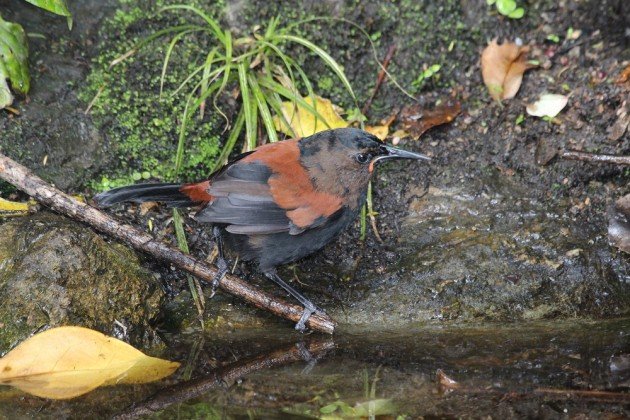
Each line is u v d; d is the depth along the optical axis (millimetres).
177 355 9805
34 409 8391
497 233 11336
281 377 9172
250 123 11719
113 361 9234
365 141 10367
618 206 11109
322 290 10906
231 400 8586
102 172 11594
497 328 10414
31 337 9062
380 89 12633
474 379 9070
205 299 10805
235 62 12125
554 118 12117
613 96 12039
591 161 11250
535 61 12539
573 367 9344
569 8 12656
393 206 11828
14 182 10492
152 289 10297
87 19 12297
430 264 11023
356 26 12531
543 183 11789
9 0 12117
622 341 10031
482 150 12133
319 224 10250
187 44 12250
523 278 10820
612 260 11016
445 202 11773
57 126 11523
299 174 10172
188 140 11852
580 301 10680
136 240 10492
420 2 12609
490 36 12672
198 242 11344
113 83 11914
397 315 10586
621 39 12484
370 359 9648
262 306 10453
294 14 12555
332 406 8453
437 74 12633
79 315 9688
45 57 11930
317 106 12250
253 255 10414
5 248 9961
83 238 10109
